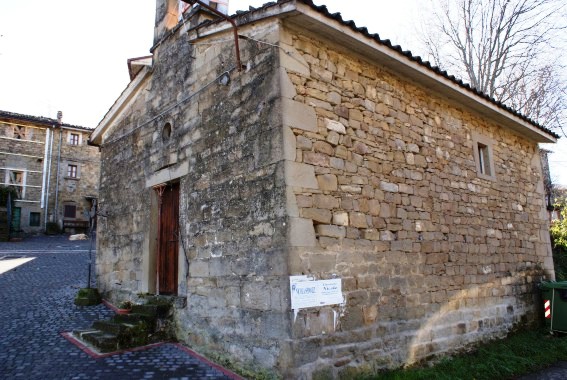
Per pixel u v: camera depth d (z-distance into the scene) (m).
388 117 5.61
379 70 5.63
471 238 6.54
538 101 13.23
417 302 5.38
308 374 4.00
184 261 5.71
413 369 4.98
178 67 6.46
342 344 4.38
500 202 7.42
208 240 5.25
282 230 4.18
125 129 8.04
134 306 6.05
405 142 5.78
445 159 6.41
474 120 7.29
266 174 4.47
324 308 4.29
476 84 13.47
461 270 6.21
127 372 4.44
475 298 6.35
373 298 4.83
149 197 6.81
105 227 8.25
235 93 5.11
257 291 4.38
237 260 4.71
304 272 4.19
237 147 4.95
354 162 4.99
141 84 7.57
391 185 5.41
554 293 7.28
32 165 23.78
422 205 5.80
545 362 6.02
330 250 4.48
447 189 6.31
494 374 5.26
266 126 4.55
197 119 5.80
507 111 7.44
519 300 7.30
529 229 8.02
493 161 7.51
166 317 5.76
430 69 5.84
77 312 7.09
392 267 5.16
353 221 4.80
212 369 4.58
